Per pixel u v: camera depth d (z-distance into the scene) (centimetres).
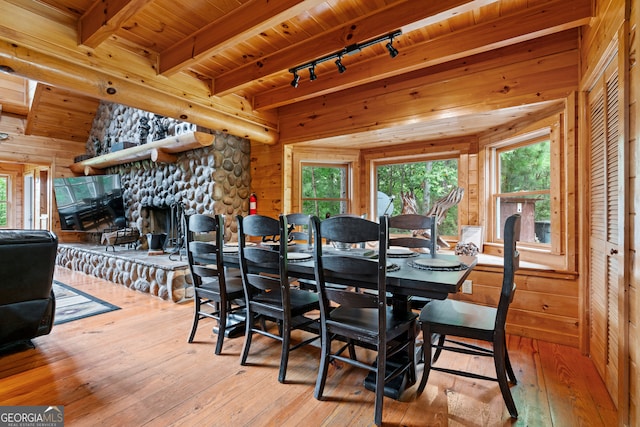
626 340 146
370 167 445
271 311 205
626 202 146
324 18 241
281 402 174
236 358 225
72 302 356
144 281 398
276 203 433
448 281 154
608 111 186
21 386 187
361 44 242
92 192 582
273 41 272
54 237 233
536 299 260
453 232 398
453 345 249
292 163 432
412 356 196
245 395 180
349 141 405
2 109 587
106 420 157
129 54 273
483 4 197
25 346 240
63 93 594
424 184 419
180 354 230
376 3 224
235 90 329
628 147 145
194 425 154
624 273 147
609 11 172
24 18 216
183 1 221
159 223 540
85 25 235
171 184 488
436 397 180
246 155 465
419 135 373
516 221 157
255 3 220
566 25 215
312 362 221
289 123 418
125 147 534
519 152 328
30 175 718
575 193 243
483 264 286
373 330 166
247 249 211
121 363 215
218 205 429
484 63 283
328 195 453
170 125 483
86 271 516
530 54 262
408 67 280
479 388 189
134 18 239
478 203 366
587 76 217
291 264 197
